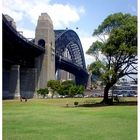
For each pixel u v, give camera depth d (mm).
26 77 146500
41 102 94812
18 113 46938
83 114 44688
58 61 178375
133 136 22188
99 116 40594
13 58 122312
